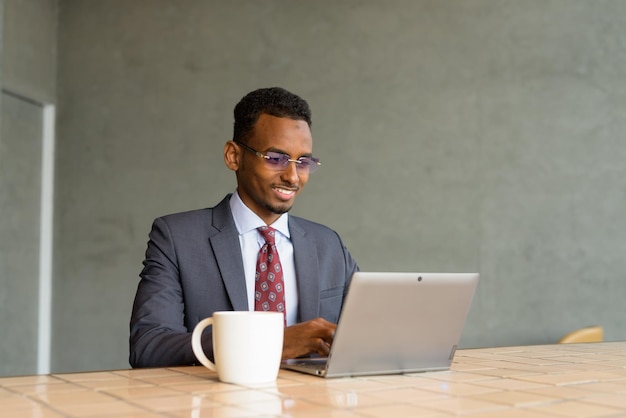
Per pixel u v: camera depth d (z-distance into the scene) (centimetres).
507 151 503
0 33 473
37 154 550
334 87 521
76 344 540
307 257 221
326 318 222
